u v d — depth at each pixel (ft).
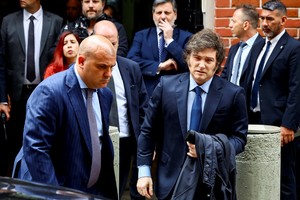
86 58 15.53
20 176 15.88
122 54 26.37
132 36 36.78
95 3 25.95
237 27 25.81
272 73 24.11
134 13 36.91
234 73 25.59
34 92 15.88
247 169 21.06
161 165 17.98
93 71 15.55
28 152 15.44
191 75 17.75
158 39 25.85
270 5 24.00
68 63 23.43
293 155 24.68
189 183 17.07
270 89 24.21
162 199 17.74
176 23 29.81
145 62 25.55
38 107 15.60
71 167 15.88
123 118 22.71
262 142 21.06
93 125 16.07
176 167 17.65
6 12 34.86
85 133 15.89
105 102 16.46
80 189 15.97
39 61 27.40
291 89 23.70
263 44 24.68
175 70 25.23
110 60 15.55
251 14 25.70
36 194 11.96
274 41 24.25
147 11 36.83
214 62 17.39
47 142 15.55
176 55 25.02
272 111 24.11
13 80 27.55
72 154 15.87
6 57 27.68
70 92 15.80
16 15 27.68
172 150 17.74
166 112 17.80
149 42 25.91
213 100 17.67
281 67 23.95
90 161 16.02
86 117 15.93
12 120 28.07
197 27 29.43
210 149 16.80
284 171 24.29
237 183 21.16
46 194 12.02
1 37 27.58
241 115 17.85
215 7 27.78
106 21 22.31
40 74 27.45
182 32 25.90
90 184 16.15
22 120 27.89
